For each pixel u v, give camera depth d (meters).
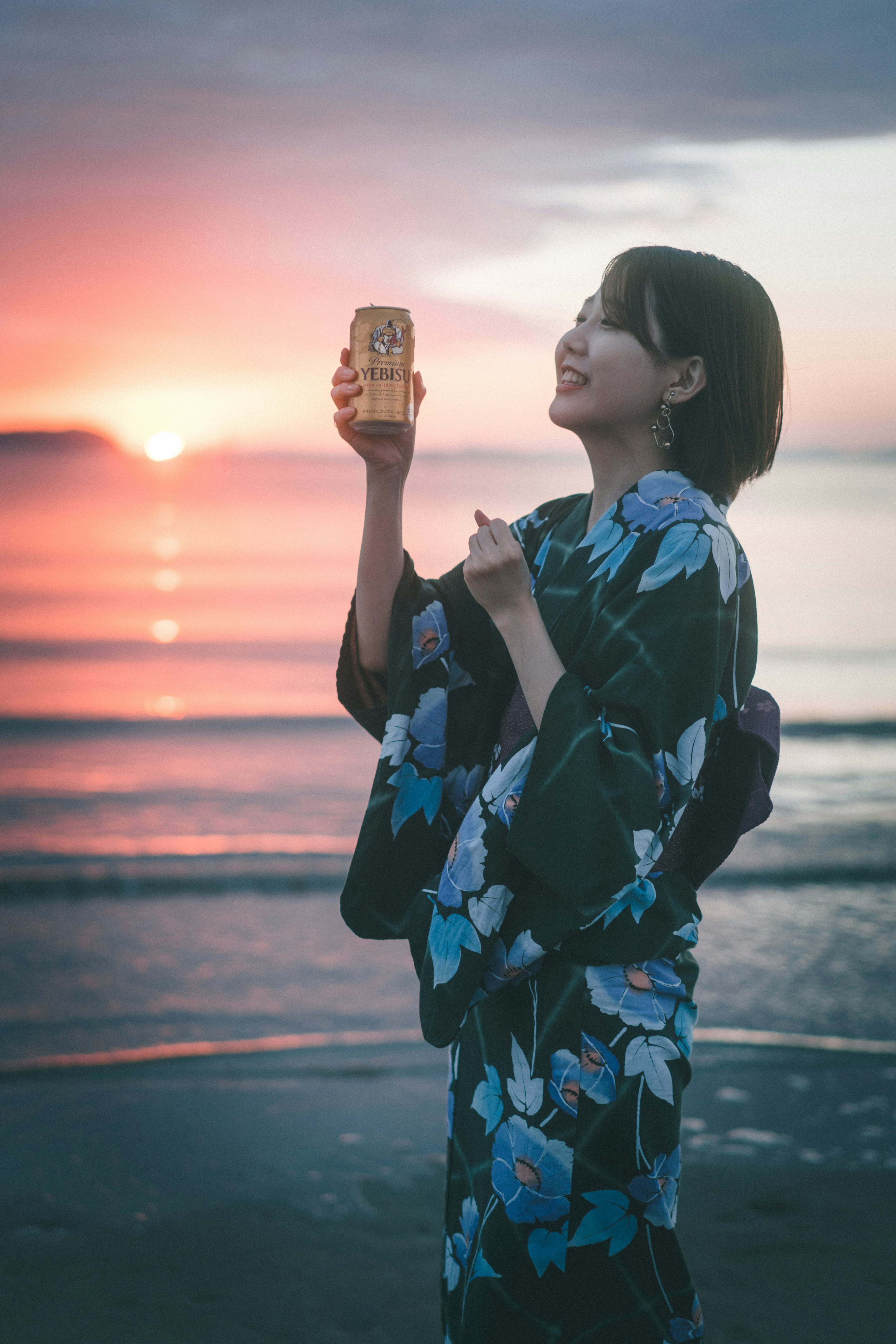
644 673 1.57
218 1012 5.50
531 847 1.54
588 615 1.69
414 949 1.69
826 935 6.91
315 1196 3.42
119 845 9.68
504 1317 1.65
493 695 1.95
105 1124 3.90
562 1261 1.64
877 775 12.80
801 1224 3.24
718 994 5.77
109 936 6.85
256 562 38.66
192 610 28.59
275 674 20.78
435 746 1.91
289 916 7.33
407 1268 3.03
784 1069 4.44
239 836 10.17
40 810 11.23
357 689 2.05
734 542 1.69
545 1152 1.64
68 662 21.70
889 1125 3.91
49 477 90.00
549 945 1.61
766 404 1.76
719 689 1.70
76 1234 3.17
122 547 42.94
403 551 1.97
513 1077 1.68
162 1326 2.75
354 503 66.56
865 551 38.22
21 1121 3.92
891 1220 3.26
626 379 1.73
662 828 1.56
